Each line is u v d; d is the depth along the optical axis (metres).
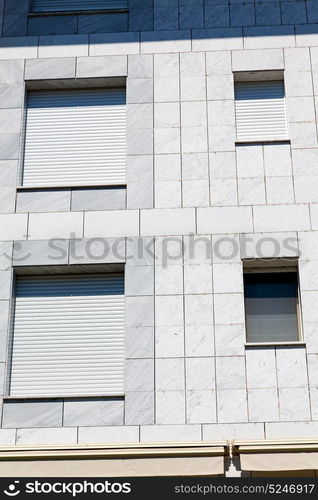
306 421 14.09
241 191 16.02
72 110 17.39
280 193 15.95
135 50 17.52
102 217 15.95
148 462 13.38
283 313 15.45
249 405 14.23
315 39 17.42
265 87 17.41
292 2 17.81
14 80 17.36
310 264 15.31
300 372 14.47
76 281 15.80
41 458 13.51
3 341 15.02
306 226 15.62
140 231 15.76
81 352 15.20
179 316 14.99
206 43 17.47
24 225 15.95
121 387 14.86
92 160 16.84
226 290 15.16
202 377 14.49
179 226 15.75
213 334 14.82
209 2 17.92
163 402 14.35
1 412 14.45
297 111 16.72
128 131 16.70
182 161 16.34
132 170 16.33
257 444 13.43
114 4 18.45
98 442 14.13
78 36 17.77
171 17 17.81
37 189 16.30
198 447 13.52
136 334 14.90
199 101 16.91
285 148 16.38
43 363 15.12
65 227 15.90
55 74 17.38
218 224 15.73
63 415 14.38
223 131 16.58
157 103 16.92
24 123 17.23
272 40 17.44
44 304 15.64
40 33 17.89
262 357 14.61
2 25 18.00
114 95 17.52
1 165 16.53
